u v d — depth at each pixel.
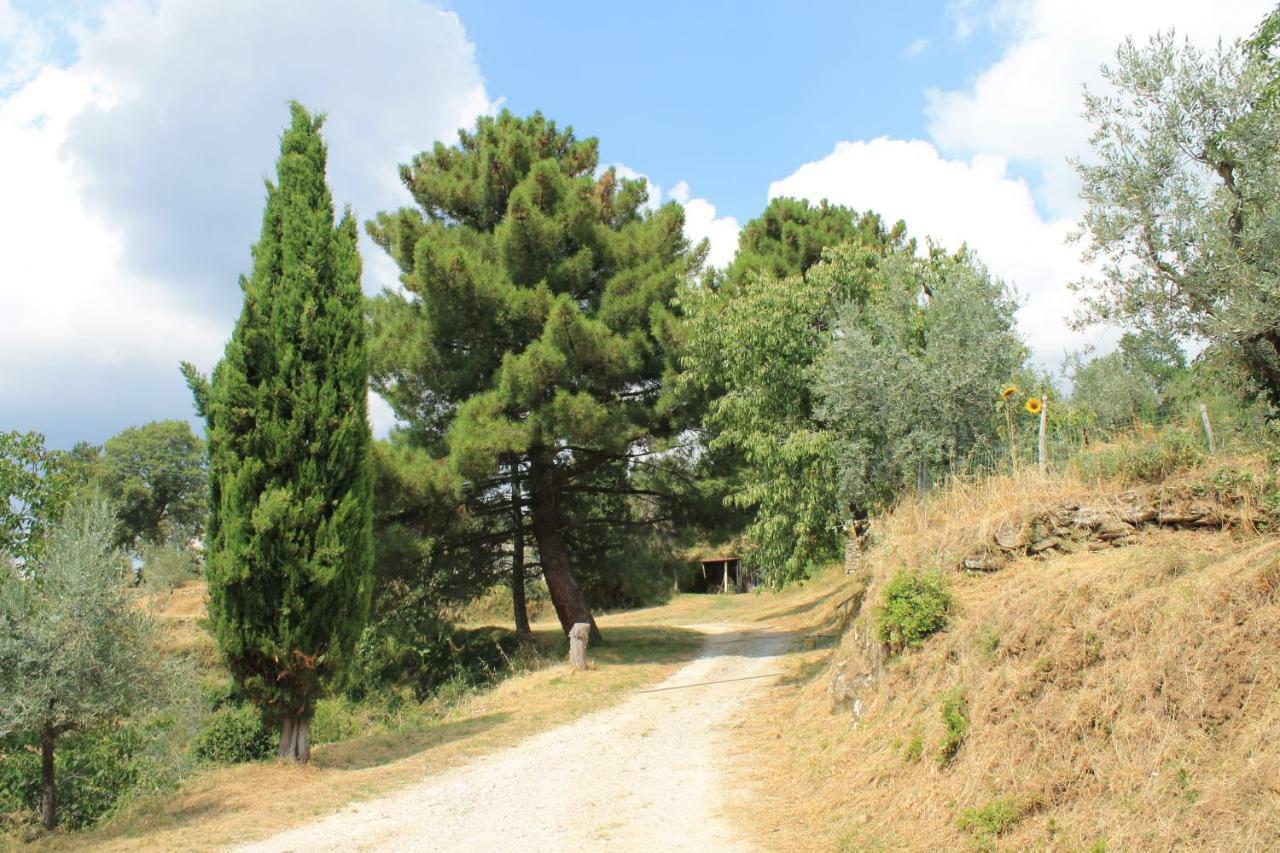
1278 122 6.52
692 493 20.73
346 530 10.82
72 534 9.55
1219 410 7.92
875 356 11.73
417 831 7.80
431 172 21.75
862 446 11.92
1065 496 8.30
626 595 24.28
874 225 25.73
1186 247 6.81
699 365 15.37
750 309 13.88
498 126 22.09
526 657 19.70
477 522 20.56
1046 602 6.73
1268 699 4.72
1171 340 6.93
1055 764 5.50
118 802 10.39
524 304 18.17
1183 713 5.04
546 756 10.70
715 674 16.70
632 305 19.11
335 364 11.16
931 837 5.83
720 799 8.26
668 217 20.05
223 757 13.44
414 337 18.91
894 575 9.09
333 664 10.56
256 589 10.23
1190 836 4.36
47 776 9.25
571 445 18.59
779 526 13.41
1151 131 7.23
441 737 12.15
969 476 10.61
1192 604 5.52
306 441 10.76
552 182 19.64
